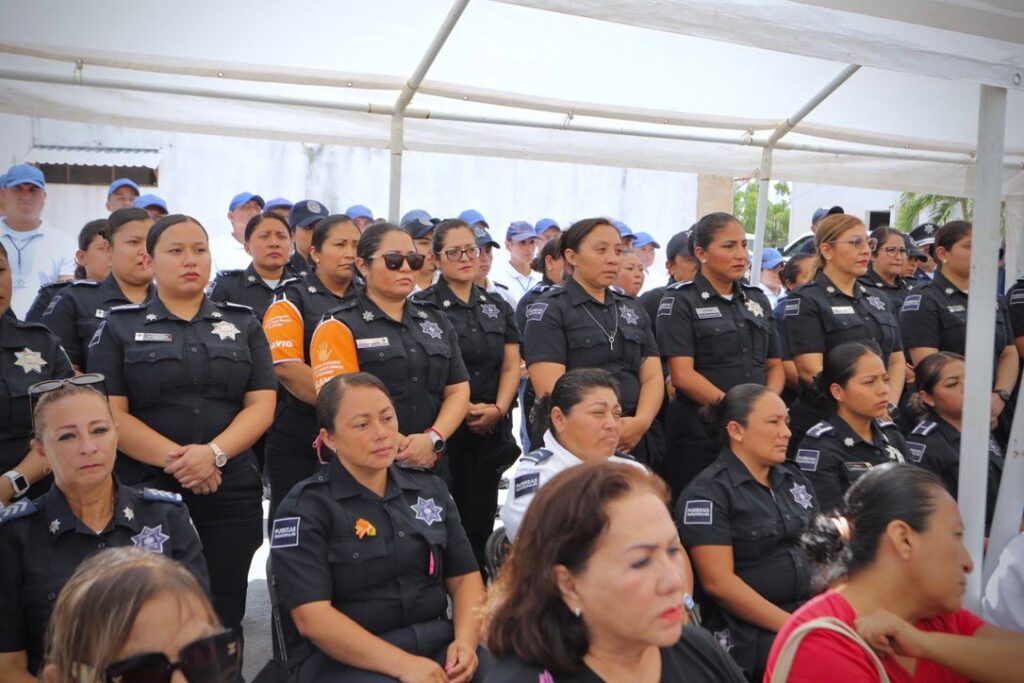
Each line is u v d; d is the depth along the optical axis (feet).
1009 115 19.49
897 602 6.59
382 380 12.44
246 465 11.41
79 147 33.65
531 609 5.27
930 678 6.45
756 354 14.71
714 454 14.11
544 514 5.26
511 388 14.98
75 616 4.58
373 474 9.75
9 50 15.03
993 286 10.30
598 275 13.79
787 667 6.21
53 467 8.57
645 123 19.71
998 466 14.40
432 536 9.77
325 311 14.14
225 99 17.17
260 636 13.87
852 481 12.08
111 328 10.97
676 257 19.49
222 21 14.65
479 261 20.13
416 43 15.81
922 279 22.81
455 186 36.81
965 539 10.34
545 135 20.25
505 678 5.29
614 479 5.20
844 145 21.71
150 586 4.61
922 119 20.18
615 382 10.84
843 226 15.81
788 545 10.82
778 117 20.03
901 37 9.62
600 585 5.01
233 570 11.25
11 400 10.50
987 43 10.03
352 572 9.29
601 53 16.37
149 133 34.22
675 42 15.92
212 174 34.73
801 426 15.61
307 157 35.60
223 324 11.40
